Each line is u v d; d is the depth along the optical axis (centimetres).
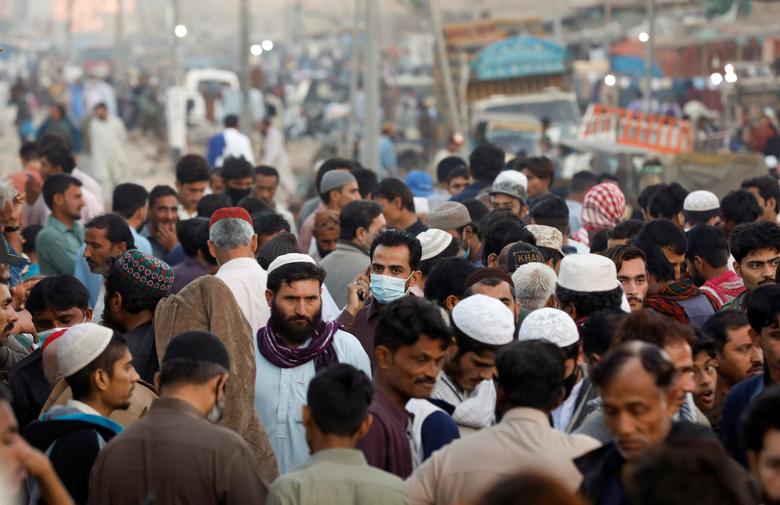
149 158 10075
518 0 15038
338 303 2455
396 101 12150
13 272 2447
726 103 8494
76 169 3688
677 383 1320
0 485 1208
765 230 2155
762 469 1205
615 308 1830
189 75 11262
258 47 16938
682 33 9788
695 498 1029
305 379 1769
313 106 12262
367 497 1338
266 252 2361
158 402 1449
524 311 1903
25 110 10150
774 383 1612
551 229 2345
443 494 1366
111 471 1421
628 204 5416
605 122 5375
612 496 1289
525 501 947
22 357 2014
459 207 2633
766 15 9525
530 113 7456
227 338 1703
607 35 11494
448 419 1550
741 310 2077
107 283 1903
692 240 2408
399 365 1505
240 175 3544
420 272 2197
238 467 1421
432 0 8162
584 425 1482
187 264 2459
